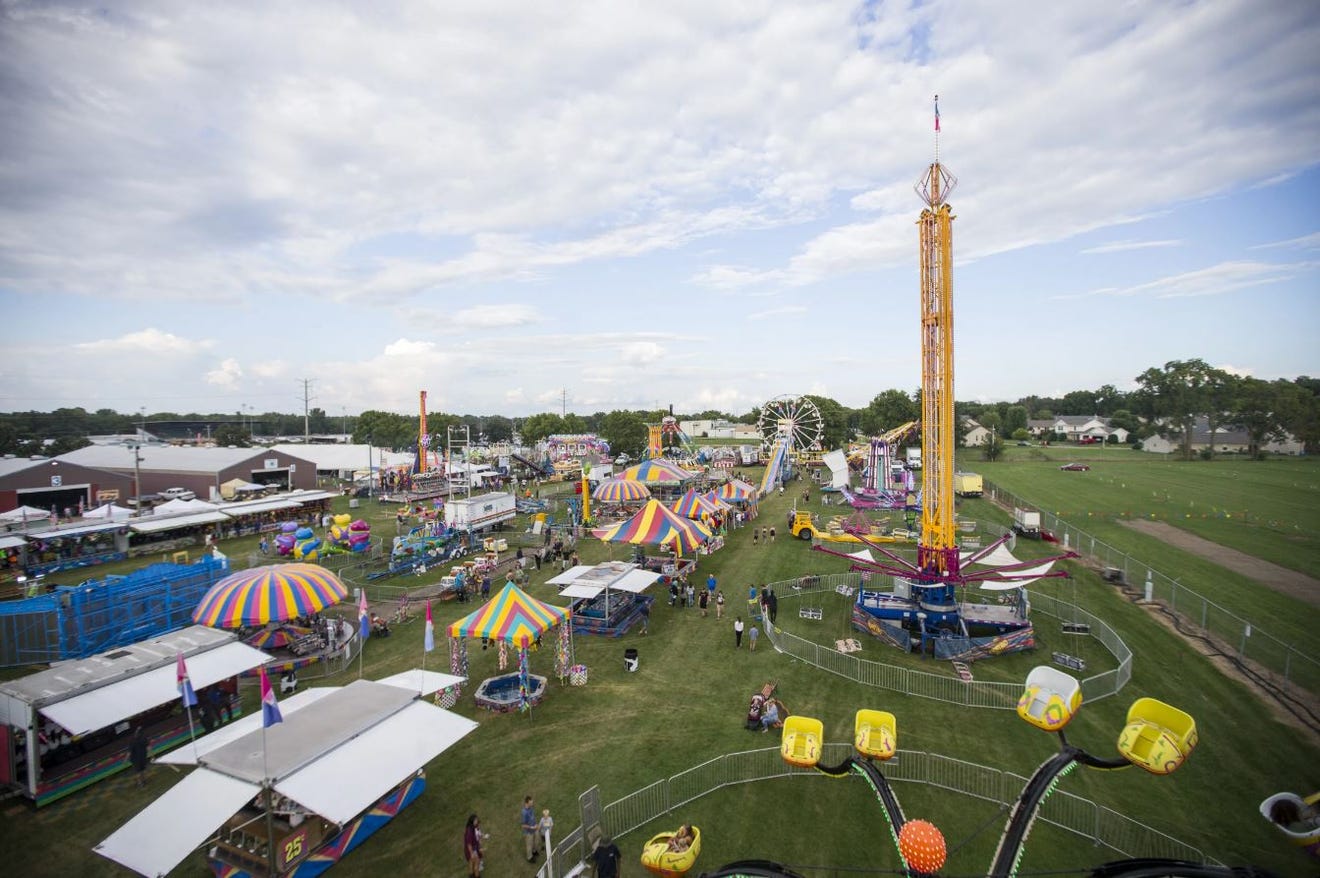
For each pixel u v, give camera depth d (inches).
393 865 552.1
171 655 783.1
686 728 778.8
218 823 473.7
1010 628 1061.1
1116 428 6756.9
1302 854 537.0
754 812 615.5
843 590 1336.1
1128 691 842.2
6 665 984.3
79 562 1632.6
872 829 587.2
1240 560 1523.1
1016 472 3666.3
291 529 1827.0
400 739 587.8
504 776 684.1
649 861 485.1
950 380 1051.9
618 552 1728.6
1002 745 722.8
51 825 618.5
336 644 1051.9
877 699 846.5
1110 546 1668.3
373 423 5826.8
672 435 4170.8
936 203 1048.8
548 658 1011.3
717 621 1183.6
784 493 2938.0
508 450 4328.3
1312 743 712.4
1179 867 322.3
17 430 4825.3
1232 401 4330.7
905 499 2288.4
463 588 1315.2
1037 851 548.4
